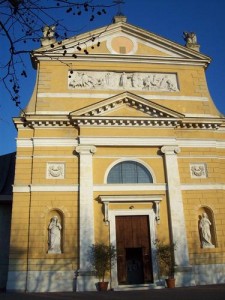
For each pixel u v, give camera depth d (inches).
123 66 1051.3
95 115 949.8
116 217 914.1
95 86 1017.5
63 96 994.1
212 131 1018.7
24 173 916.6
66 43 1027.3
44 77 1011.9
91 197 899.4
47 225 884.6
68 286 829.8
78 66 1029.8
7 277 919.0
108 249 844.6
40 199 894.4
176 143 976.3
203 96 1061.1
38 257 847.1
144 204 925.8
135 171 955.3
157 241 892.6
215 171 981.8
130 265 909.2
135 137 961.5
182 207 924.6
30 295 737.6
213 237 925.8
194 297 618.5
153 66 1067.9
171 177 944.3
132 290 803.4
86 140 940.6
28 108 975.6
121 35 1087.6
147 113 982.4
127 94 978.7
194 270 882.1
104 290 808.3
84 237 862.5
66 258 852.0
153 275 868.0
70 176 922.1
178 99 1043.3
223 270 893.8
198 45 1129.4
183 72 1079.6
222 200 959.0
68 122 956.0
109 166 943.0
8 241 992.9
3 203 1026.1
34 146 933.8
